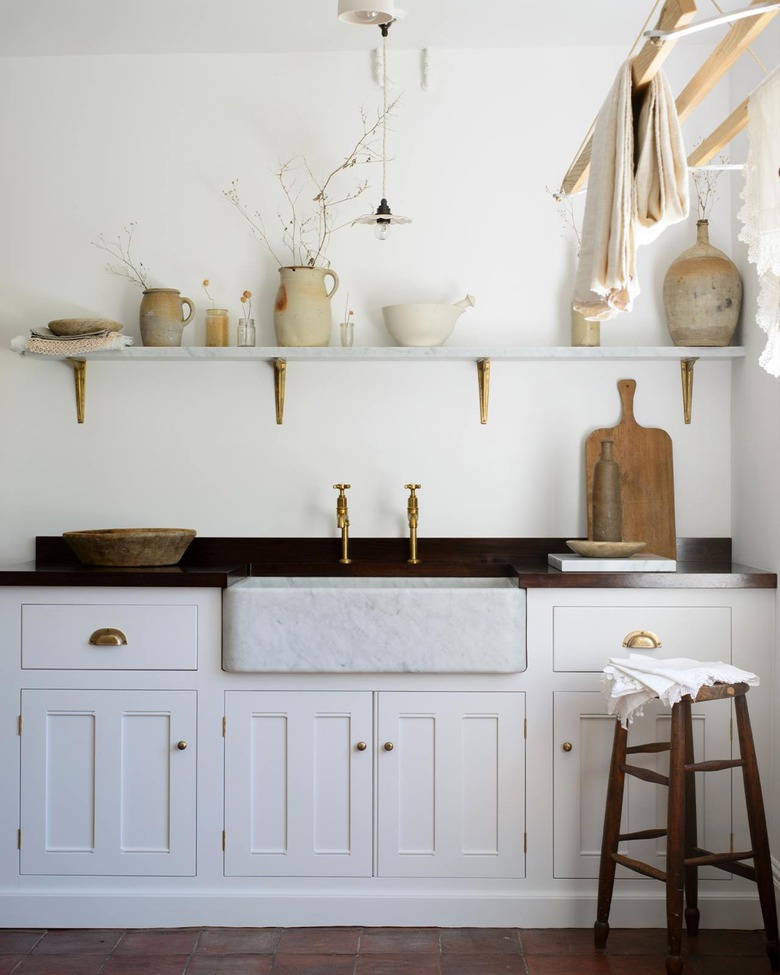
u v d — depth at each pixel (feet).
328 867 8.79
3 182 10.49
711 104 10.23
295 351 9.66
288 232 10.44
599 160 6.29
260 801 8.80
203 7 9.37
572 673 8.77
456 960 8.09
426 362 10.43
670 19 5.49
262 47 10.32
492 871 8.75
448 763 8.78
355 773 8.79
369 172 10.43
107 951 8.29
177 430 10.48
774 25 8.90
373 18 7.38
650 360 10.37
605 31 9.97
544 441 10.43
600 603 8.77
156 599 8.84
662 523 10.23
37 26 9.80
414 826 8.79
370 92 10.41
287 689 8.80
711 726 8.71
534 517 10.43
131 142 10.48
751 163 6.42
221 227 10.46
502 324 10.39
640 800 8.69
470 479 10.43
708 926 8.75
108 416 10.50
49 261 10.49
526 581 8.73
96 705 8.84
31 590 8.87
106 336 9.61
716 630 8.77
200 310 10.47
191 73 10.44
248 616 8.71
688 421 10.35
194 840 8.79
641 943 8.40
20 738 8.85
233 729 8.80
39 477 10.51
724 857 7.72
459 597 8.69
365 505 10.46
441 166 10.41
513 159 10.39
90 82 10.48
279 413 10.39
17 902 8.81
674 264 10.00
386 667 8.71
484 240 10.41
